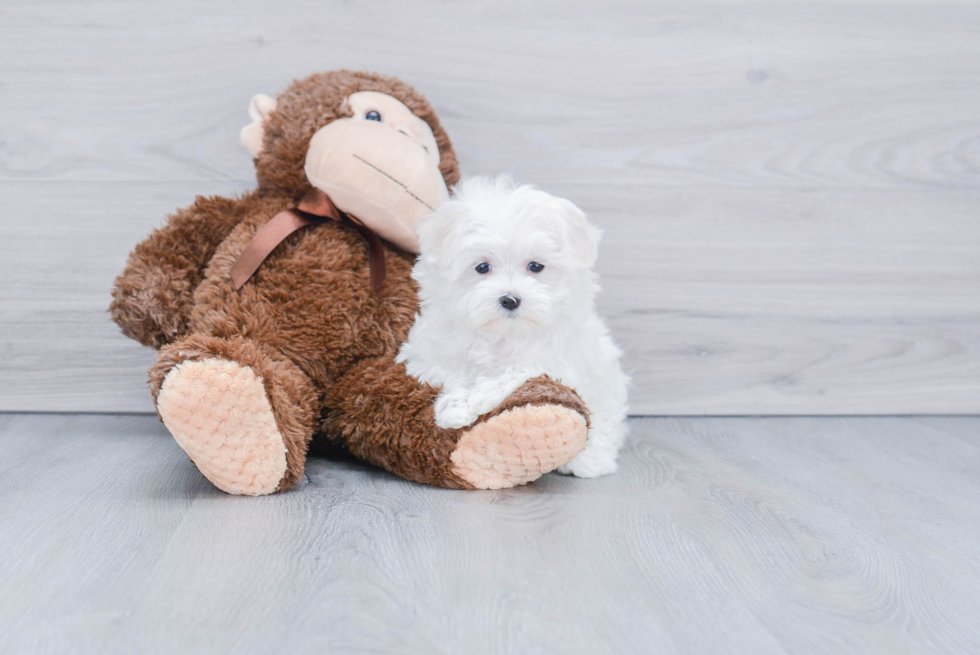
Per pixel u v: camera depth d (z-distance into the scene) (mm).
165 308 1499
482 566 1043
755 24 1808
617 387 1549
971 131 1877
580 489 1385
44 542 1090
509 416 1265
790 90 1836
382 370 1411
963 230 1907
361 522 1186
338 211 1500
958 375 1962
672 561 1078
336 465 1498
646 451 1649
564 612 924
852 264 1901
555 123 1818
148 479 1379
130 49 1746
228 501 1269
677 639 873
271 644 842
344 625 883
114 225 1803
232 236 1505
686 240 1869
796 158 1859
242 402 1198
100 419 1830
